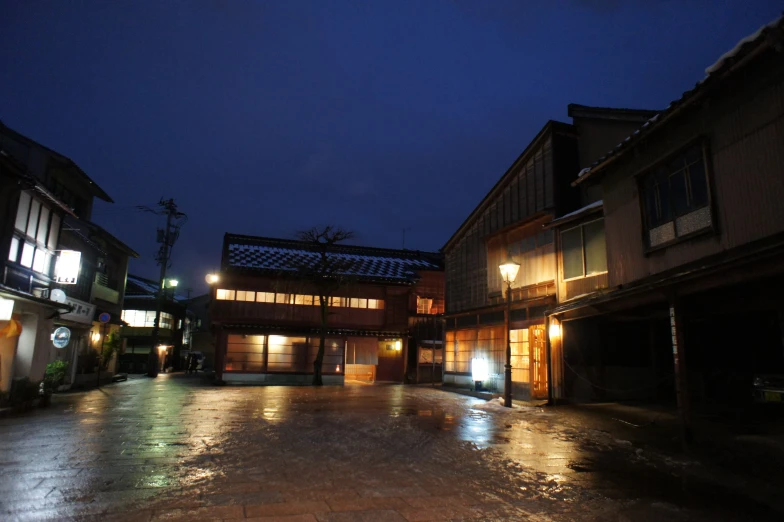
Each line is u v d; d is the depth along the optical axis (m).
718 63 8.59
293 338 29.22
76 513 5.09
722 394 13.16
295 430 10.61
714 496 6.13
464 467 7.50
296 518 5.07
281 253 32.75
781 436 8.80
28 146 21.33
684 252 10.32
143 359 41.91
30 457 7.66
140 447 8.53
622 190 12.70
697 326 14.11
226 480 6.48
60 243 20.58
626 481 6.80
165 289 42.22
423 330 32.06
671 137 10.83
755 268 7.01
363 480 6.64
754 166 8.65
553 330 16.19
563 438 10.01
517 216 20.11
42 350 15.06
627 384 15.53
